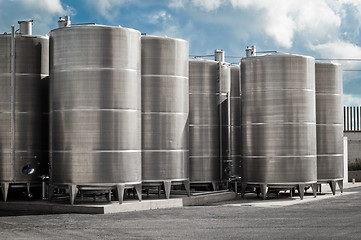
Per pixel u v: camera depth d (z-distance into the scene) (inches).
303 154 1157.7
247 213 900.0
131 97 975.0
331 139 1302.9
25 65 1037.2
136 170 980.6
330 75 1315.2
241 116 1205.1
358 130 2017.7
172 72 1090.7
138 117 995.3
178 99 1096.8
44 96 1056.2
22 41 1037.2
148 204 986.7
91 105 946.1
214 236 665.0
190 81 1245.1
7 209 986.7
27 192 1045.2
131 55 979.3
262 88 1164.5
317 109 1301.7
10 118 1027.3
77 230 718.5
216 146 1254.9
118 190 949.2
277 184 1147.9
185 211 937.5
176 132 1088.8
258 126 1165.7
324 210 936.9
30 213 917.2
